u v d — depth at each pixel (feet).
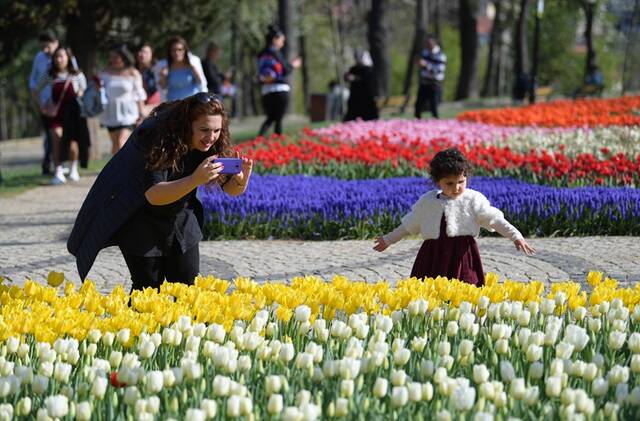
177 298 26.20
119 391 20.44
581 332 22.33
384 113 151.23
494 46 247.09
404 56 293.84
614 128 79.10
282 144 82.53
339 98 155.22
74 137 70.95
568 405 18.51
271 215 48.73
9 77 174.60
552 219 47.83
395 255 43.45
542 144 73.61
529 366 22.06
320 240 48.08
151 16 113.50
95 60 120.37
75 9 114.93
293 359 23.00
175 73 69.21
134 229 27.25
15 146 132.57
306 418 17.62
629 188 52.29
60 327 22.93
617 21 243.81
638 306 24.79
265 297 26.13
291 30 154.81
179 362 22.93
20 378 20.38
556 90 172.14
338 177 65.82
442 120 96.84
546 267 40.29
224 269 41.57
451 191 30.86
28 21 111.04
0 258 44.86
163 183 25.71
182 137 25.85
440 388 19.12
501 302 25.48
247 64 234.79
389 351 23.54
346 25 248.52
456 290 25.54
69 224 53.78
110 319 23.45
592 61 182.29
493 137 79.30
